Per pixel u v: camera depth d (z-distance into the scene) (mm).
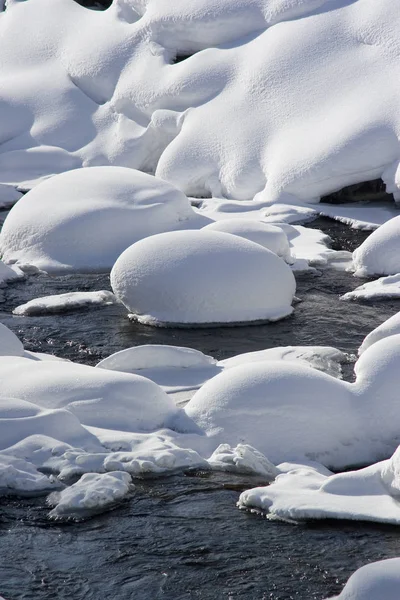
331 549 16391
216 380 21750
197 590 15250
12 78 62156
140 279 31000
